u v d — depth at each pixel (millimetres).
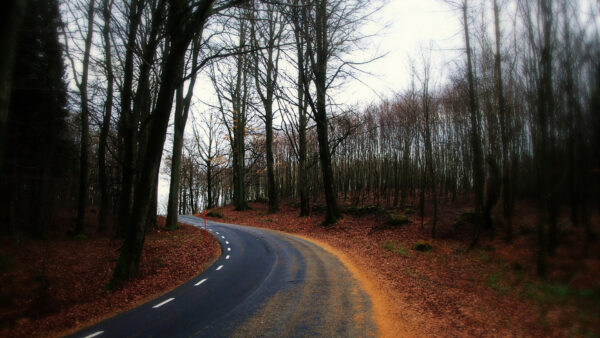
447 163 34062
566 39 10344
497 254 13102
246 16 10109
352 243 17016
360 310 6953
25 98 16469
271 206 33344
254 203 46906
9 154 16516
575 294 7785
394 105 33469
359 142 39781
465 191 31516
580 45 10320
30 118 16719
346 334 5707
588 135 11609
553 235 11570
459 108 26547
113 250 14281
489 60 16781
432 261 12602
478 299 7895
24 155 17141
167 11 10539
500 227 16734
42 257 12156
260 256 13773
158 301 8000
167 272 10984
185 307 7457
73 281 9633
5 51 3615
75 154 21125
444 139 35719
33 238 15977
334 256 13539
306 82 20969
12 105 16250
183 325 6348
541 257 9891
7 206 17016
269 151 33438
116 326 6410
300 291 8461
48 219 18547
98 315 7094
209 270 11484
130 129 15945
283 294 8227
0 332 6180
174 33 9555
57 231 18672
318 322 6285
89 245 15406
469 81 16219
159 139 9875
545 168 10320
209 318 6676
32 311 7195
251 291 8625
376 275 10242
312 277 9969
